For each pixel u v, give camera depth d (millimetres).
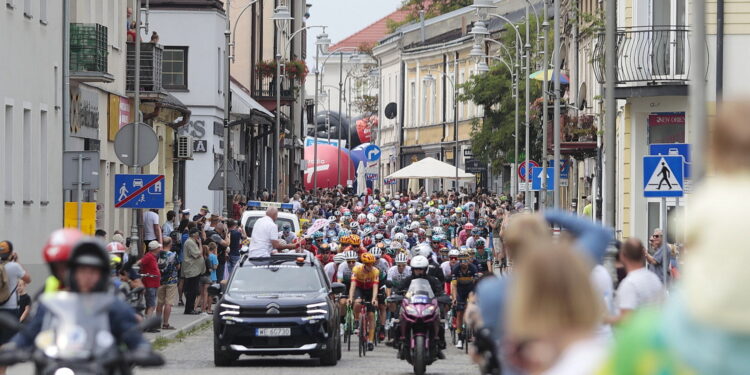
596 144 100125
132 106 95062
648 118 74000
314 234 82250
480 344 27969
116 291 27484
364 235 93000
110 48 87875
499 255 109188
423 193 189875
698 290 11438
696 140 30281
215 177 96312
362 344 56906
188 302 72312
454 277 61781
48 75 73750
